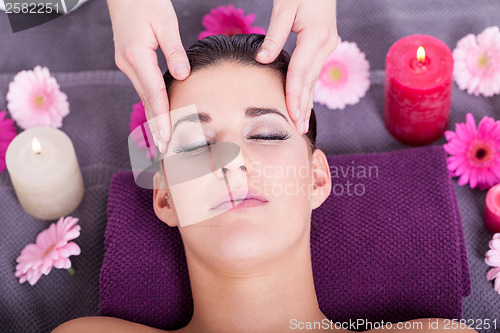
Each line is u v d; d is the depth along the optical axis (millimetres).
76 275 1438
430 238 1310
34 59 1698
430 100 1446
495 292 1389
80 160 1583
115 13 1291
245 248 1077
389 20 1703
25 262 1393
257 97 1148
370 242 1315
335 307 1283
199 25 1720
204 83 1163
